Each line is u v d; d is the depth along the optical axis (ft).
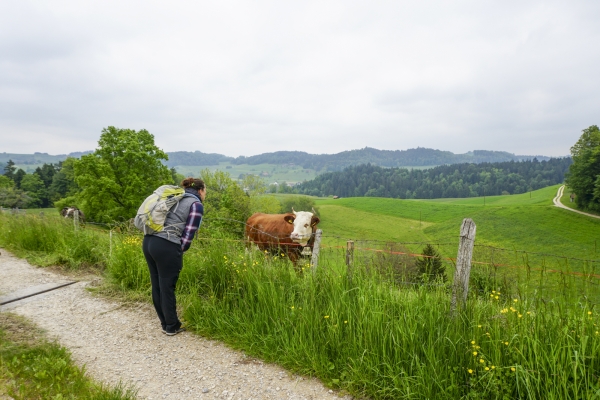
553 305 11.55
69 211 61.67
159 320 16.46
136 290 19.44
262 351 13.43
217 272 17.81
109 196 105.70
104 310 17.35
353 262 15.48
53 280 21.57
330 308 13.79
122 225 26.96
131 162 111.75
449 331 11.99
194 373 12.32
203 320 15.49
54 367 11.63
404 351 11.69
